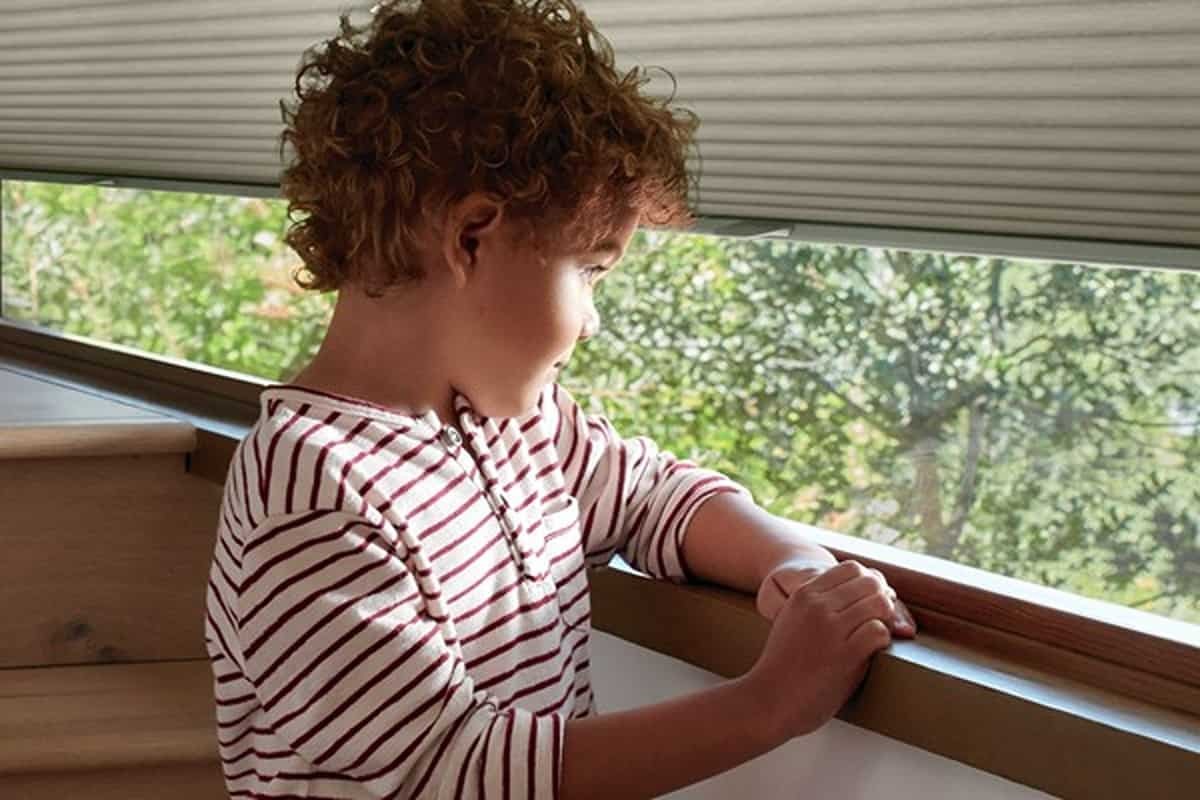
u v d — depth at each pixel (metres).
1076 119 1.26
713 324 1.80
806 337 1.71
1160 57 1.16
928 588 1.31
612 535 1.40
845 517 1.67
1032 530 1.51
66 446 1.85
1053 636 1.22
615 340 1.90
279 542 1.14
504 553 1.25
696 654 1.34
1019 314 1.53
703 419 1.81
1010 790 1.14
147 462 1.92
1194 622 1.38
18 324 2.79
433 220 1.17
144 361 2.36
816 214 1.59
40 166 2.76
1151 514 1.42
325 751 1.13
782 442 1.73
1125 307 1.44
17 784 1.69
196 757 1.73
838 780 1.27
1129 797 1.04
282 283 2.37
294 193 1.25
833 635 1.17
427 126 1.16
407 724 1.12
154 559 1.94
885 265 1.63
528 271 1.18
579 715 1.32
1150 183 1.26
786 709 1.14
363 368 1.24
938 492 1.59
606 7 1.50
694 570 1.37
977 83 1.29
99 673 1.91
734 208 1.65
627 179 1.18
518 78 1.16
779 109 1.48
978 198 1.41
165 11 2.01
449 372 1.23
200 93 2.16
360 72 1.20
